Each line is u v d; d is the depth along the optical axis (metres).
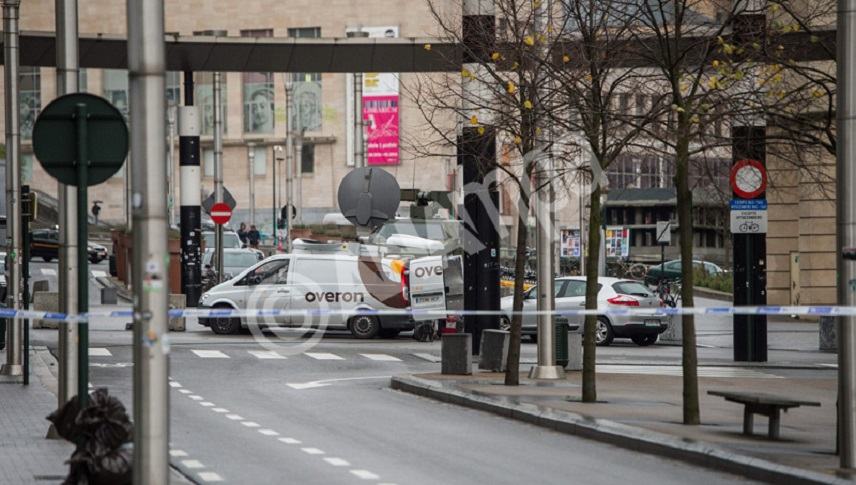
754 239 70.75
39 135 31.80
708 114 43.53
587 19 52.50
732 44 44.94
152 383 23.94
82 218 31.97
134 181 24.08
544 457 35.34
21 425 42.34
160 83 24.12
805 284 110.00
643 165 57.25
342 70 87.25
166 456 24.03
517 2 65.25
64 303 38.47
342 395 54.19
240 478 31.23
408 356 75.00
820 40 43.25
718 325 109.69
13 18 60.53
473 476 31.64
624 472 32.59
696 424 41.25
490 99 63.06
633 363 70.56
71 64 38.25
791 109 45.62
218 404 50.16
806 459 32.88
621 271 151.00
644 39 48.94
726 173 70.06
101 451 27.34
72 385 38.47
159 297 23.98
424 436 40.09
